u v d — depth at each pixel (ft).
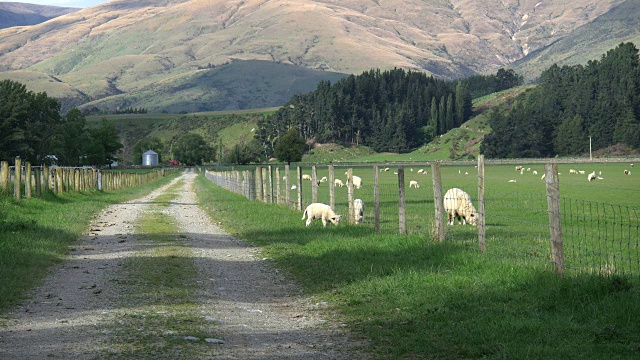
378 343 29.66
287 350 28.45
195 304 37.78
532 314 32.58
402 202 62.08
